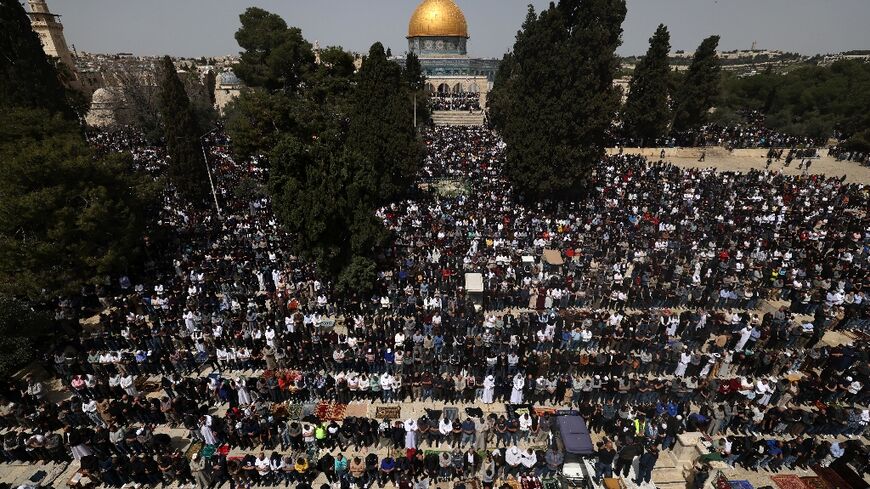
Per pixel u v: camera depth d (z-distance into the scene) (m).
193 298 24.06
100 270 24.17
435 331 21.86
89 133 61.38
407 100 40.12
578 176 38.38
